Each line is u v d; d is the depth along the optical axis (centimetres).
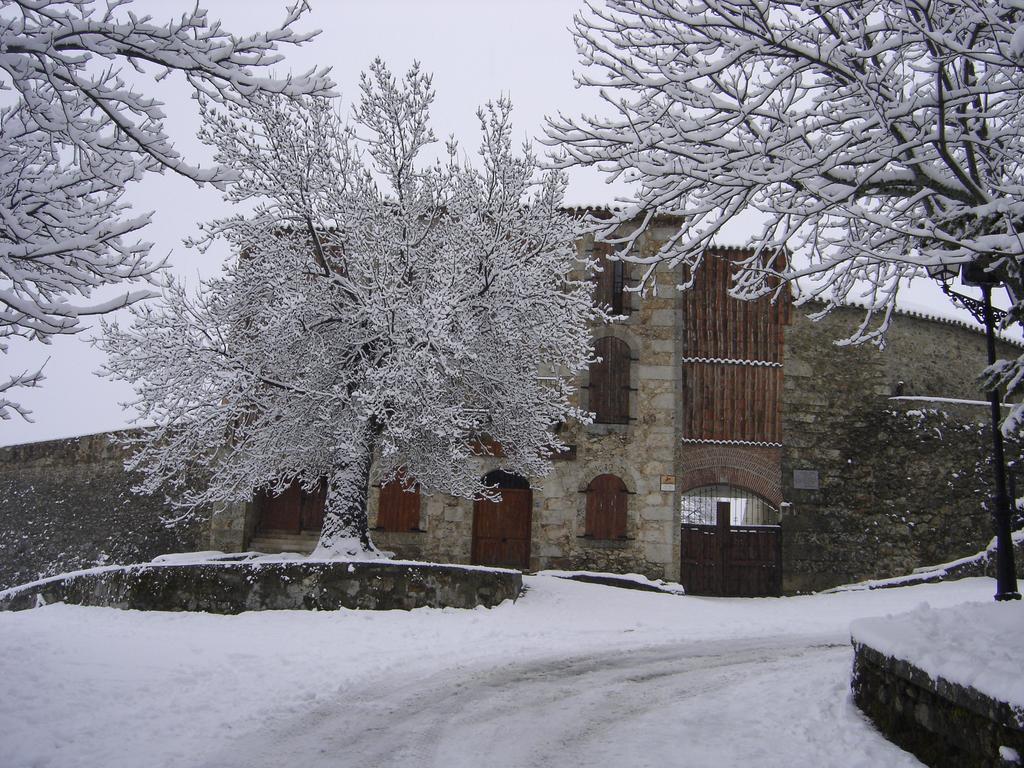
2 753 589
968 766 568
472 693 864
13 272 663
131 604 1414
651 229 2222
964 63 807
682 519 2205
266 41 688
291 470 1764
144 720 702
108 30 651
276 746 656
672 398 2167
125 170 706
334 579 1413
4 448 2692
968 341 2478
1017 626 680
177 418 1639
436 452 1692
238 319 1673
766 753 658
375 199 1705
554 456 2153
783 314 2256
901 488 2172
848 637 1316
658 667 1029
